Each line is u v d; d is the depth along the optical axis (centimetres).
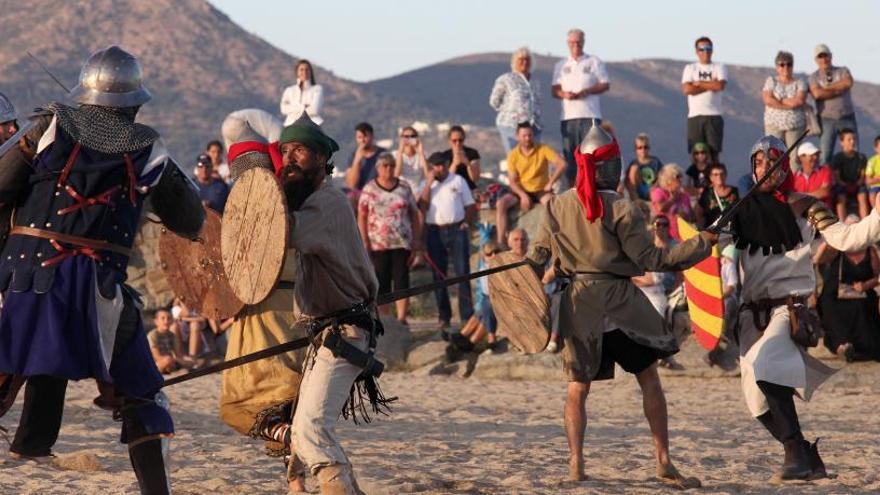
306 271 1216
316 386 1215
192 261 1548
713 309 1731
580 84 3747
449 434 2206
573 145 3766
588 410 2684
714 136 3756
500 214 3759
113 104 1148
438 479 1623
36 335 1106
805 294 1631
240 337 1450
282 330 1429
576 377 1620
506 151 3869
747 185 3450
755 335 1658
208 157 3519
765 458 1883
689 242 1591
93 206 1127
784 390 1644
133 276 3872
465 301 3634
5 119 1680
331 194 1197
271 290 1164
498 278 1711
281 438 1399
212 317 1523
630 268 1611
